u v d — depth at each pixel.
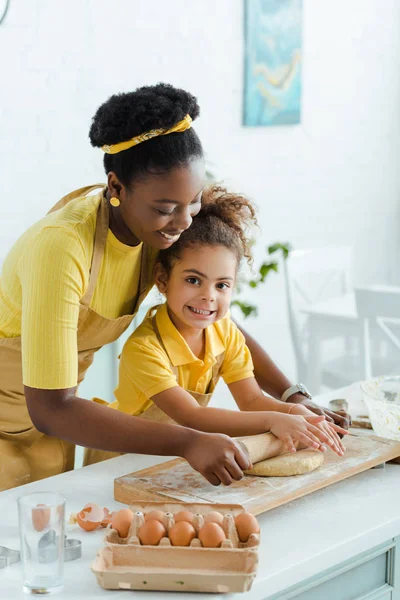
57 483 1.34
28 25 2.69
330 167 3.91
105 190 1.38
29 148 2.76
